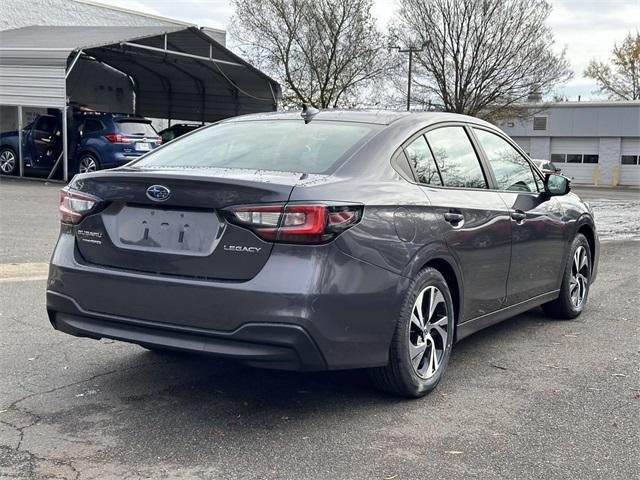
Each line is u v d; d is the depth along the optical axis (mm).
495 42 37031
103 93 29812
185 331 3648
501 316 5203
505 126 50000
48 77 20281
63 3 31484
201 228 3682
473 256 4625
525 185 5680
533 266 5508
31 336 5395
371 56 37812
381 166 4141
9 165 21328
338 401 4211
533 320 6398
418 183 4332
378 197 3900
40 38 24172
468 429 3826
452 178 4703
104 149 18906
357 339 3721
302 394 4324
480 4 36562
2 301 6422
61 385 4391
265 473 3262
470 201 4680
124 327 3854
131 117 19578
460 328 4652
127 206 3910
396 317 3951
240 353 3545
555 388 4531
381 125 4496
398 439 3672
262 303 3482
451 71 37812
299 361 3533
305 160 4105
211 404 4129
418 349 4191
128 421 3846
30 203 14750
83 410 3990
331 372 4742
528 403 4246
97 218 3980
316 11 37094
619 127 47781
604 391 4488
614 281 8469
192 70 29188
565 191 5777
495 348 5457
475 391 4445
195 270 3660
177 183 3701
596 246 6805
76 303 3984
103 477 3191
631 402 4293
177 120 32688
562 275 6129
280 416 3961
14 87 20891
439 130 4812
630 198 29656
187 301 3623
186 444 3564
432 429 3814
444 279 4410
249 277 3553
